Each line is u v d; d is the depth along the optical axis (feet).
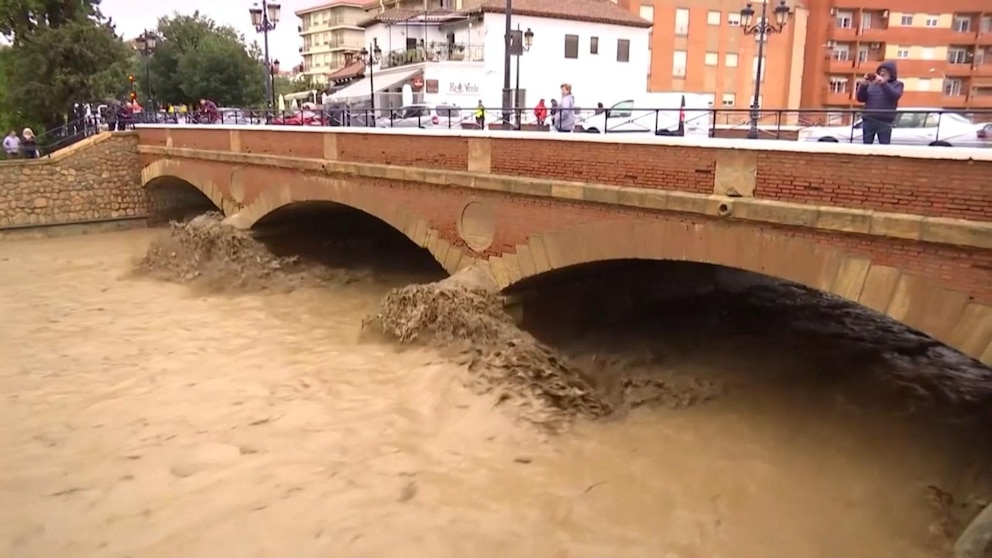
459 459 29.76
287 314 50.85
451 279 43.37
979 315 24.57
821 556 24.43
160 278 62.13
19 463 29.25
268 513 25.70
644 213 34.88
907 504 27.40
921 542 25.14
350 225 71.92
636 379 39.52
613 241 36.45
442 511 26.04
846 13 166.61
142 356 42.14
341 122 70.95
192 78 156.97
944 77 165.58
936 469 29.68
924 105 165.99
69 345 44.29
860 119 40.45
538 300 44.32
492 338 39.17
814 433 33.24
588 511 26.55
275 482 27.73
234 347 43.60
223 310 52.03
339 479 27.99
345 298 55.16
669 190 33.65
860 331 47.91
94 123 96.43
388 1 185.37
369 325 44.73
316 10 295.28
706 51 160.45
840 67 166.50
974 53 164.35
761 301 54.95
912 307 26.32
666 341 45.70
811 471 29.86
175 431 32.07
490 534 24.84
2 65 115.65
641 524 25.96
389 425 32.37
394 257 68.80
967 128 47.44
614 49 138.21
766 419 34.71
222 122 89.97
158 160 85.46
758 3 162.50
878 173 26.66
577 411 34.40
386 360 39.75
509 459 29.96
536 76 130.11
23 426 32.65
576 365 41.01
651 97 123.03
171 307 53.06
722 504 27.37
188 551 23.59
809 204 28.78
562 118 49.90
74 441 31.19
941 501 27.40
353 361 39.99
